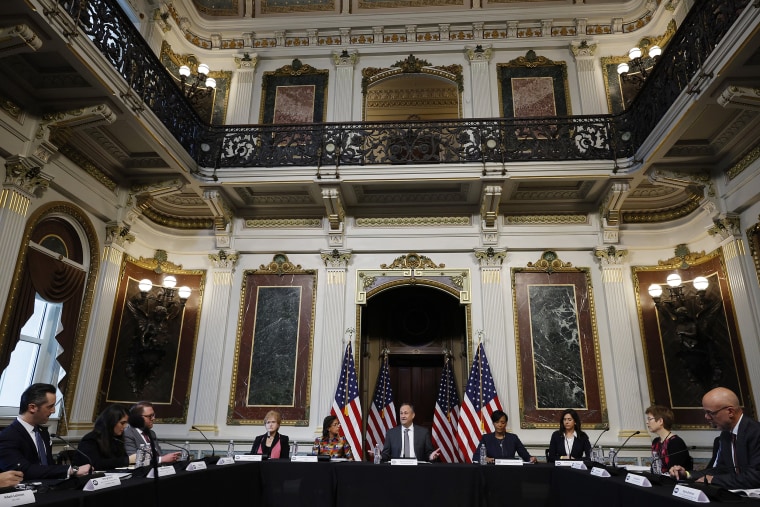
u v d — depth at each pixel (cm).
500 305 740
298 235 802
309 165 742
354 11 923
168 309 755
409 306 918
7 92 512
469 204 794
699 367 668
